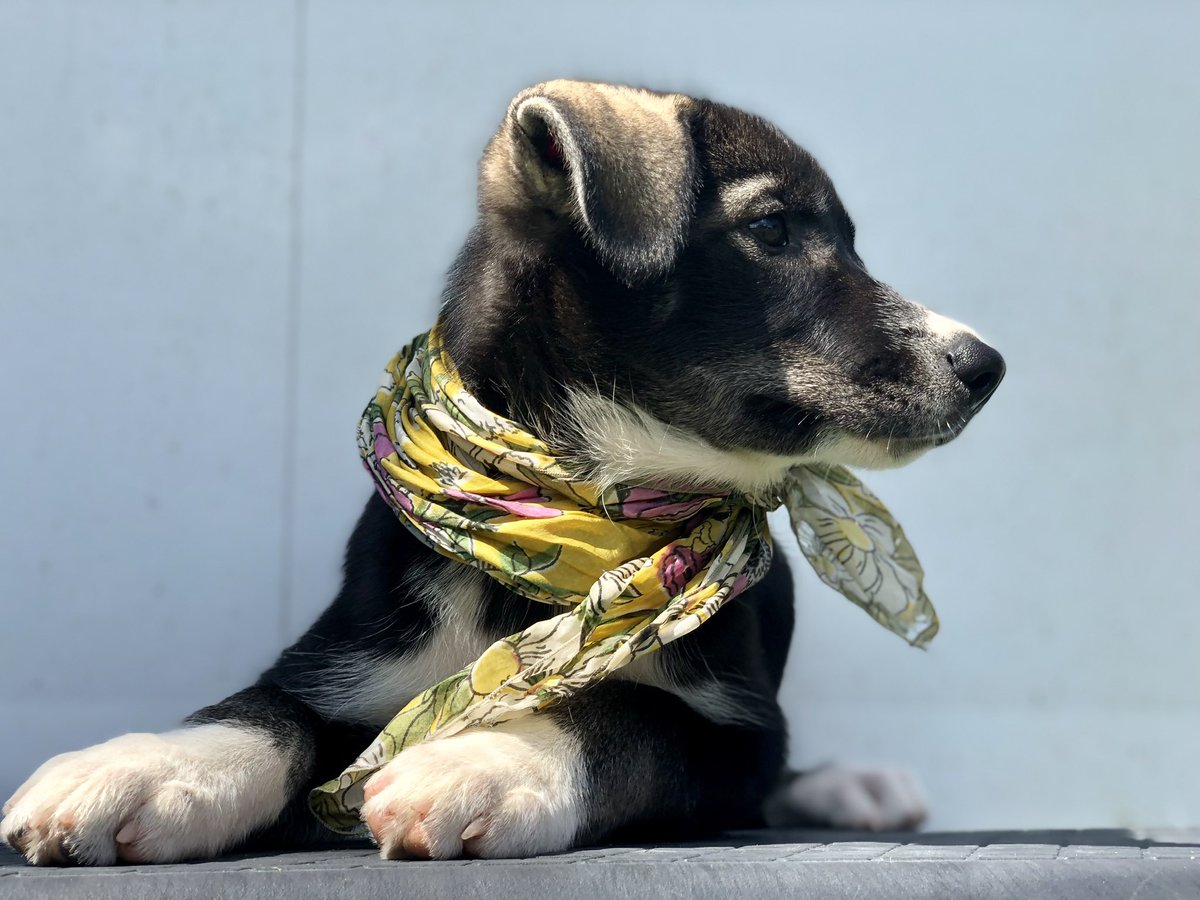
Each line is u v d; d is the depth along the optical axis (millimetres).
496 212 409
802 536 450
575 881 264
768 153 420
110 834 294
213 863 291
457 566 395
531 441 385
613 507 386
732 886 263
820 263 417
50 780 299
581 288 400
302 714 370
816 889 262
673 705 374
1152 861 278
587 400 402
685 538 381
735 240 408
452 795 295
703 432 404
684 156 387
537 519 374
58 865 292
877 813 531
